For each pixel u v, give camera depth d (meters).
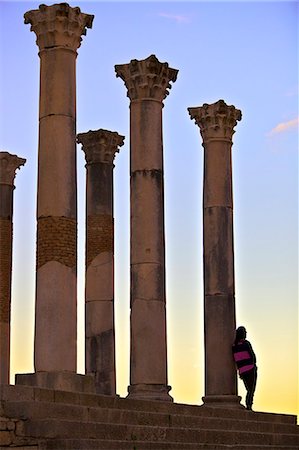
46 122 35.16
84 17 36.19
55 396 30.42
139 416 32.19
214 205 44.19
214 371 43.12
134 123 40.19
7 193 47.97
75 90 35.75
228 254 43.97
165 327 39.53
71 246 34.72
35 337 34.38
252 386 42.53
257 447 33.56
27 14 36.16
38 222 34.88
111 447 28.70
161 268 39.62
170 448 30.52
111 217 47.78
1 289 46.53
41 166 35.03
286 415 40.75
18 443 28.25
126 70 40.50
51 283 34.25
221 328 43.31
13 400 29.11
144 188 39.69
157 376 38.84
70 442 28.09
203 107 44.91
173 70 40.94
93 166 47.94
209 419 35.06
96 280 46.78
